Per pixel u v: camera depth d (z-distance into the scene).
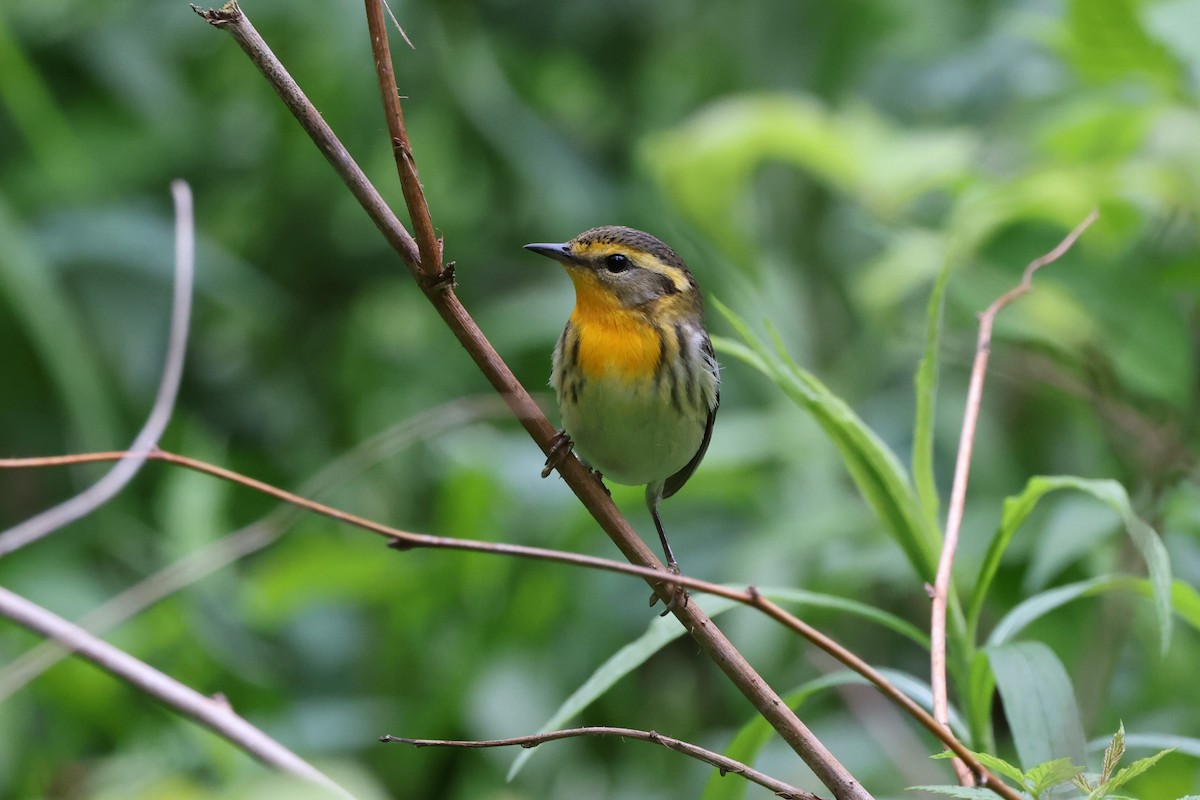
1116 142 10.46
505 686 10.34
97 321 11.60
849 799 5.09
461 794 10.05
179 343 6.65
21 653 9.74
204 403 12.59
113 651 5.18
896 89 13.96
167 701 5.06
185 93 12.55
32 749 9.14
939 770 9.60
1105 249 10.28
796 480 11.68
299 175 12.63
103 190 11.90
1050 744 5.35
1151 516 8.55
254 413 12.80
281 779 3.56
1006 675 5.52
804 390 6.21
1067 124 10.55
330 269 13.07
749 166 11.21
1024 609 6.26
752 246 11.81
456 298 5.80
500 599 10.70
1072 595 6.27
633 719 11.29
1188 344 9.41
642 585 11.50
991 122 13.55
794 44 13.80
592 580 11.20
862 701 10.48
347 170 5.77
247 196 12.86
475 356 5.76
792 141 10.93
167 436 11.69
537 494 11.27
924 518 6.30
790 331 12.86
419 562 10.61
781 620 4.47
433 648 10.59
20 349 11.38
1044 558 8.35
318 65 12.07
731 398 13.08
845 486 12.09
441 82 12.87
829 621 11.23
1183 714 9.43
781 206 13.63
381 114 12.27
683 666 12.09
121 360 11.63
